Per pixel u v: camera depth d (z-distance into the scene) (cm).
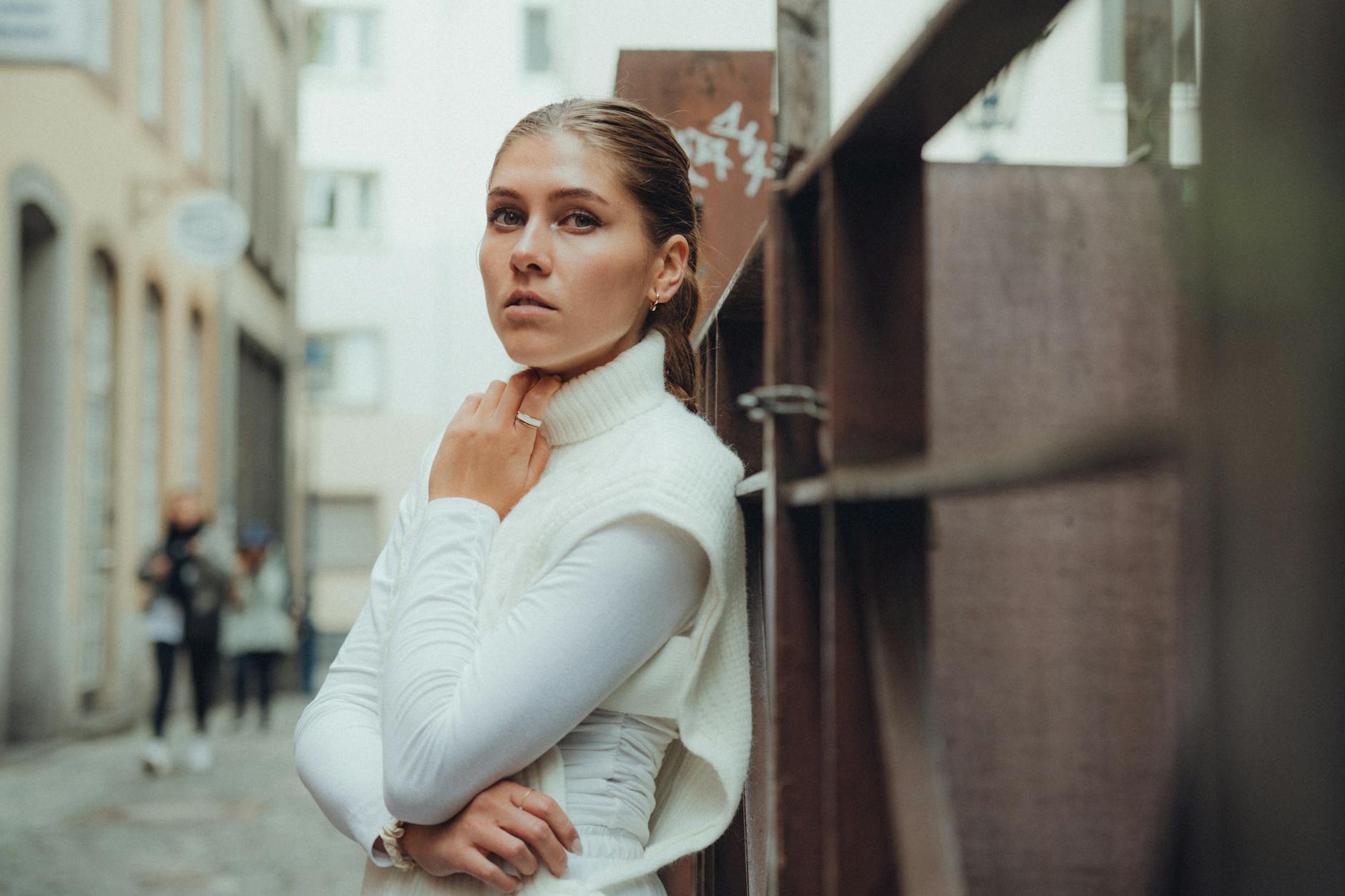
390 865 139
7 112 911
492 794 130
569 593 128
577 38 908
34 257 1032
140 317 1283
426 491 159
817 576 113
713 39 636
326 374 2650
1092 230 116
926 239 103
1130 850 105
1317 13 36
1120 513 108
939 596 107
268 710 1223
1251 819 38
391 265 2794
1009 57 74
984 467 56
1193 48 117
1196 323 41
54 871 562
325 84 2797
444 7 2816
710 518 130
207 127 1564
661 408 140
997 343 114
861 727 97
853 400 96
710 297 201
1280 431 37
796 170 117
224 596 930
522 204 143
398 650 133
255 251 1888
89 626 1150
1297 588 37
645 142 144
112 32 1179
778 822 111
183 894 521
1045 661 107
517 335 141
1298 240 37
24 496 1028
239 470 1952
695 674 131
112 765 931
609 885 130
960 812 106
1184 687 41
